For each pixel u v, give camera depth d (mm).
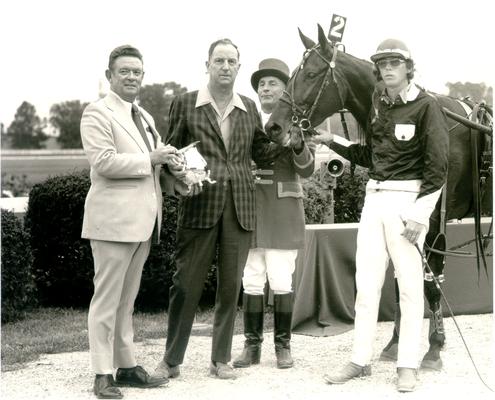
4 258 6504
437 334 4809
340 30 4980
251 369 4766
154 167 4336
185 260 4484
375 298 4430
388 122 4387
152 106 21031
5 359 5090
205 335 5926
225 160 4508
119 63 4242
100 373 4129
